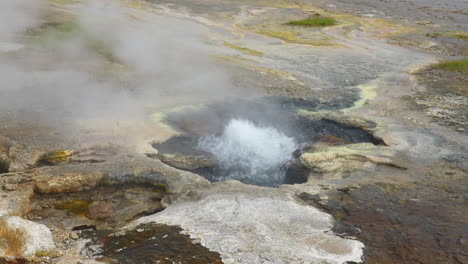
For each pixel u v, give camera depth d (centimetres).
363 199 548
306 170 666
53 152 638
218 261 410
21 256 418
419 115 849
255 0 2173
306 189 570
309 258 413
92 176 575
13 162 612
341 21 1772
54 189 558
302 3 2166
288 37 1499
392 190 573
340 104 916
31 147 643
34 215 520
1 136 673
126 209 543
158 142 711
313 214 495
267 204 512
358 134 780
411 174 620
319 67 1175
